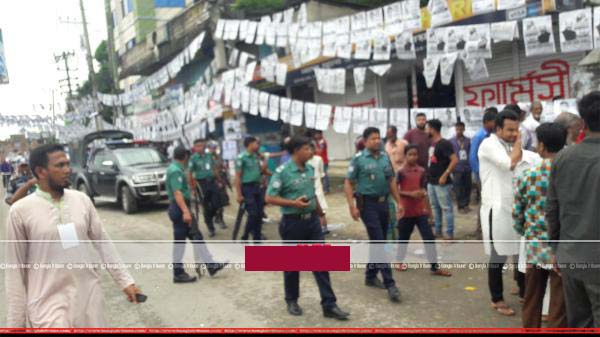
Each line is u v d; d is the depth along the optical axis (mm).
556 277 3143
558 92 9273
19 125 9820
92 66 19391
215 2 12383
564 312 3119
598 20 5676
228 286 5121
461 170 7879
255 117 17438
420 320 3928
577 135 3918
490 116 5316
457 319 3900
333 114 8695
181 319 4227
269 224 8586
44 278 2559
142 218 10312
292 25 8312
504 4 6266
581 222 2529
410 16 7070
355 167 4676
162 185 11047
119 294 5020
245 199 6617
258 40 8781
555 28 8055
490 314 3992
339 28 7773
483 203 3980
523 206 3350
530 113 6152
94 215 2830
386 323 3906
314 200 4219
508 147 3850
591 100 2520
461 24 8789
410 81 12750
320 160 7270
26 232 2568
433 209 6430
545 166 3178
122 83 28609
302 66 13602
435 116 7582
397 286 4816
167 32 17609
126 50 22453
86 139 13812
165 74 11531
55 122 11172
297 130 15305
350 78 13688
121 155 11898
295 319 4113
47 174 2605
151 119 14469
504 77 10227
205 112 11031
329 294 4086
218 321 4145
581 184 2523
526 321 3426
